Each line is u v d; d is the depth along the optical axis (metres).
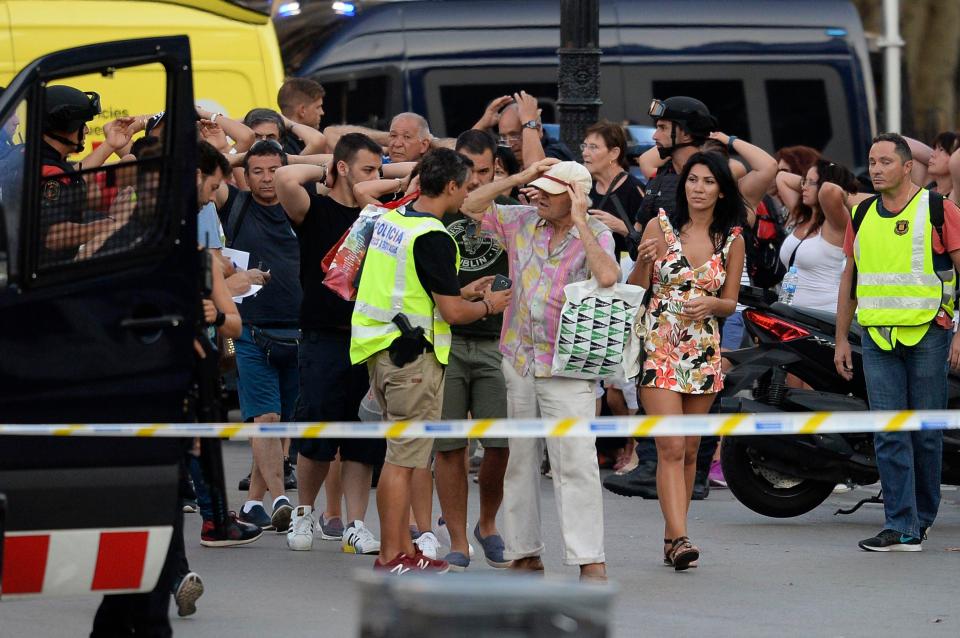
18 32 45.91
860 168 72.00
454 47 68.06
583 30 35.72
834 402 29.88
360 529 27.27
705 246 25.47
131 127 26.30
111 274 17.45
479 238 25.88
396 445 23.84
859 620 22.03
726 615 22.28
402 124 31.66
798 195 38.00
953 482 30.12
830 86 71.56
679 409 25.47
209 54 47.72
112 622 18.84
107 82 43.09
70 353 17.28
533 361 23.80
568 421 17.89
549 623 9.55
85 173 17.62
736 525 30.45
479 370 25.59
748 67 70.88
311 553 27.41
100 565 17.33
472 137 26.64
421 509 25.97
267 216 30.28
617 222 28.16
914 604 23.14
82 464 17.19
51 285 17.25
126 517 17.33
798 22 71.44
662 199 30.48
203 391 18.33
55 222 17.44
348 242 25.00
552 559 26.58
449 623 9.46
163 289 17.61
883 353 27.55
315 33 68.12
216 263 21.17
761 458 29.95
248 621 21.67
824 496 30.70
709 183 25.28
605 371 23.28
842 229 34.41
